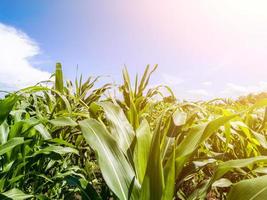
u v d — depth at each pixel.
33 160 1.66
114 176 1.20
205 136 1.23
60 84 2.76
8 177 1.42
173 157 1.15
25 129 1.58
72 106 2.60
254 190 0.99
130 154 1.42
